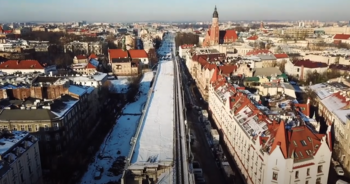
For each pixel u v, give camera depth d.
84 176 103.88
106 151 123.12
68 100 123.56
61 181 98.00
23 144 84.94
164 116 124.19
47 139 105.31
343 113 112.56
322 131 118.75
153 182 78.06
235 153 105.81
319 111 139.62
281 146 75.25
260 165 80.44
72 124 116.94
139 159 84.75
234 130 107.12
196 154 114.50
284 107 108.50
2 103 118.31
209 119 154.00
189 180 75.12
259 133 86.69
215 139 119.81
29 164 86.12
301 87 172.62
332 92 142.88
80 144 123.50
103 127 147.38
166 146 94.06
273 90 135.62
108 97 183.25
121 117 163.88
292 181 75.62
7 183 73.31
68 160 105.94
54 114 106.56
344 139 102.94
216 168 104.94
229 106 115.56
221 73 167.88
